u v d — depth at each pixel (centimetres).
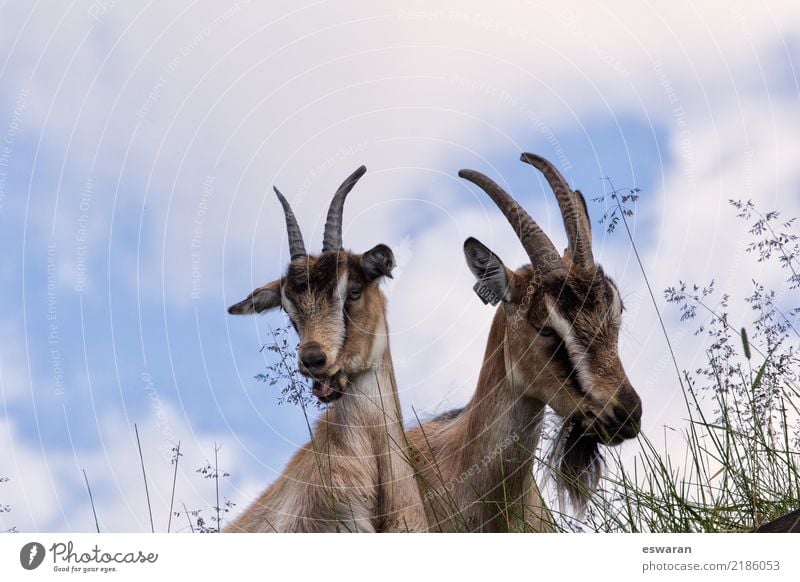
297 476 823
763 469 720
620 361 818
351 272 843
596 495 806
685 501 705
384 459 828
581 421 820
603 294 830
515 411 846
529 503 847
